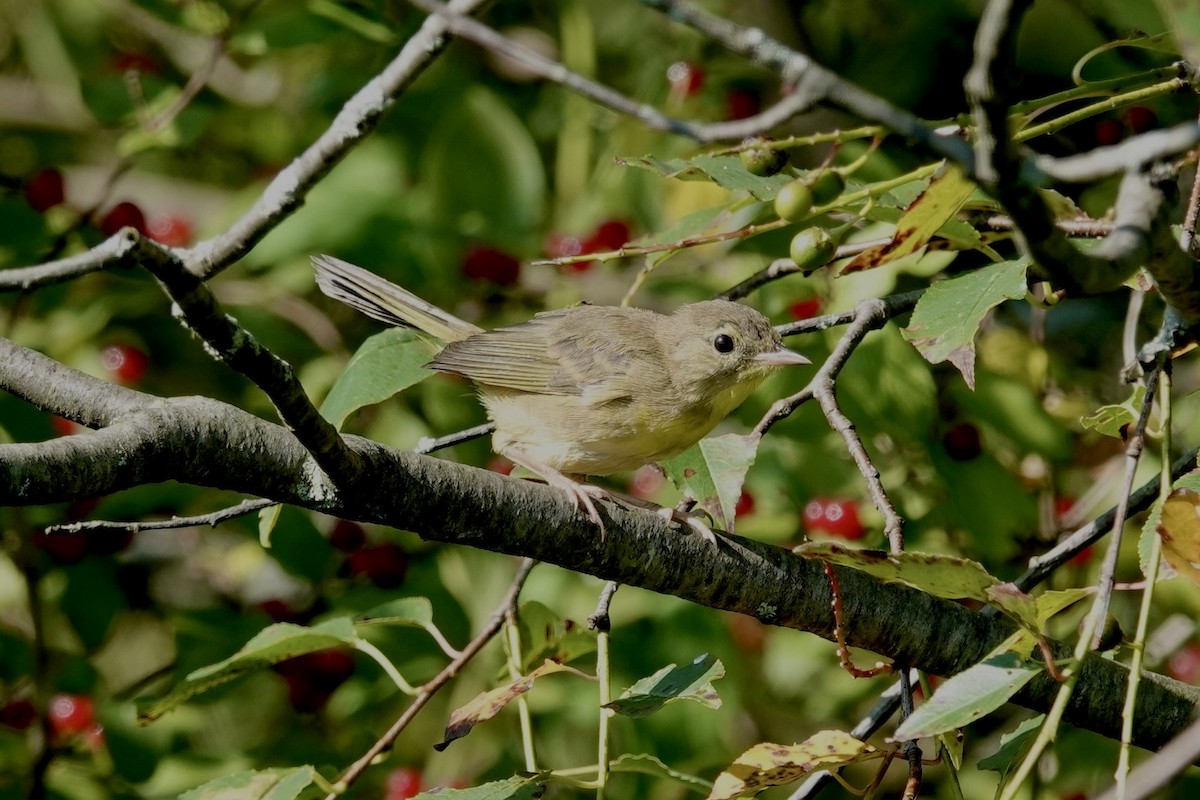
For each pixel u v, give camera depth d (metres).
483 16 14.40
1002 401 11.52
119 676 14.47
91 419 6.98
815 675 13.04
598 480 13.26
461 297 13.02
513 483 7.75
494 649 12.24
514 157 12.75
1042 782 10.80
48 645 12.53
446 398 12.63
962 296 7.68
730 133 5.65
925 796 12.69
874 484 7.91
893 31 13.29
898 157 11.83
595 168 13.94
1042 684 7.96
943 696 6.09
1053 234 5.66
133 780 11.20
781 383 11.39
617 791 11.70
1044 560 8.59
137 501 12.17
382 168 13.16
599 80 14.27
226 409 6.89
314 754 11.80
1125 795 5.30
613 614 12.01
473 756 12.27
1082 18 11.77
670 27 13.84
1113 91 8.23
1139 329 12.58
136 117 12.18
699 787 8.31
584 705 11.67
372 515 7.31
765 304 11.95
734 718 13.34
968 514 11.31
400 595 12.23
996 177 5.37
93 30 15.38
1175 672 12.09
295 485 7.02
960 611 8.28
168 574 14.03
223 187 15.11
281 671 12.33
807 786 8.28
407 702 12.41
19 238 12.26
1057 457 11.47
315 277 11.81
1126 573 11.90
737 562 8.12
